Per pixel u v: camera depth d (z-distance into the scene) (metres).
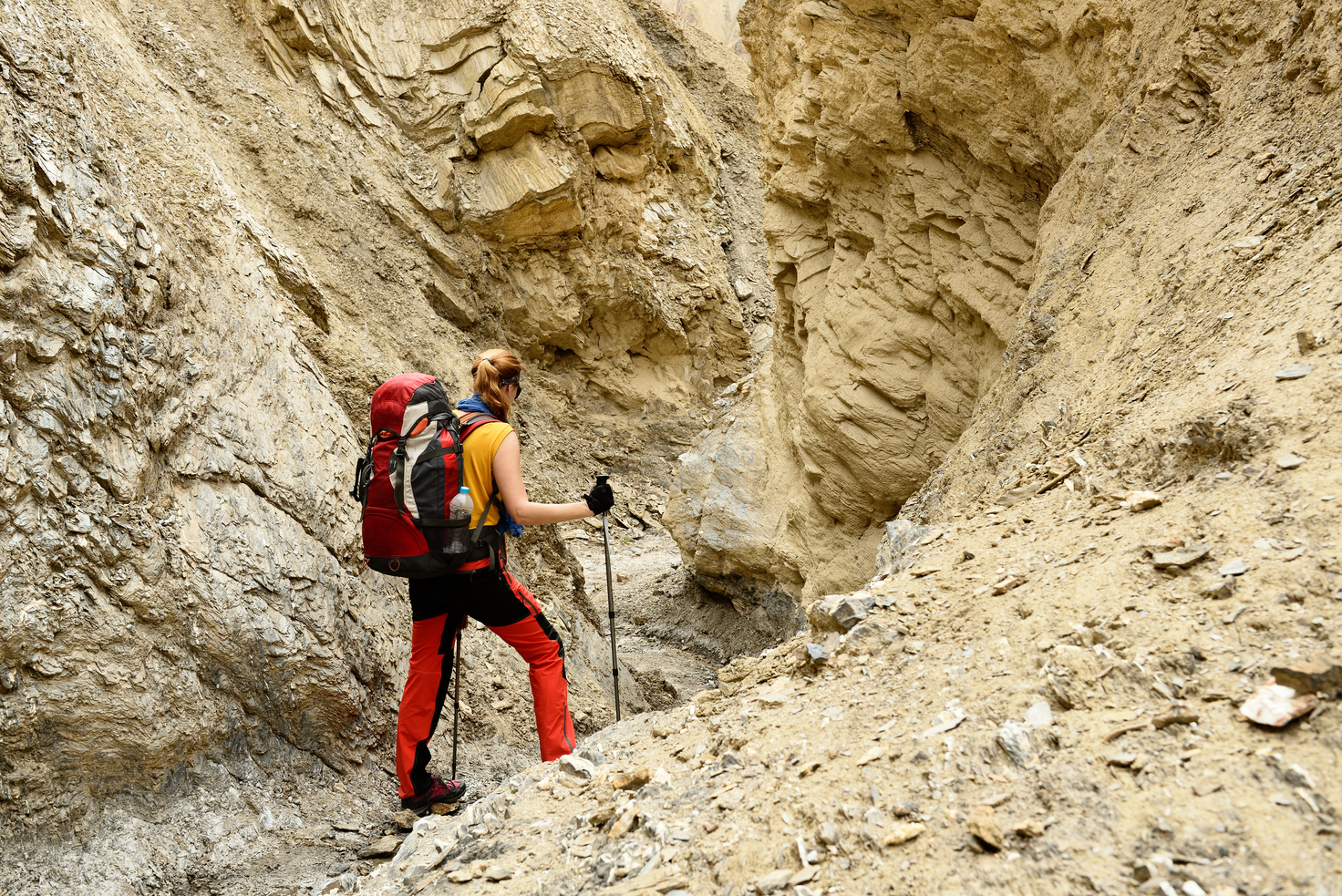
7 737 3.37
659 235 22.36
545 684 3.83
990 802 1.77
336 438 5.96
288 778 4.29
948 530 3.26
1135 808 1.62
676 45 28.41
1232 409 2.47
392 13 19.36
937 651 2.39
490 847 2.45
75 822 3.48
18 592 3.53
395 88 19.31
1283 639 1.80
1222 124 4.32
